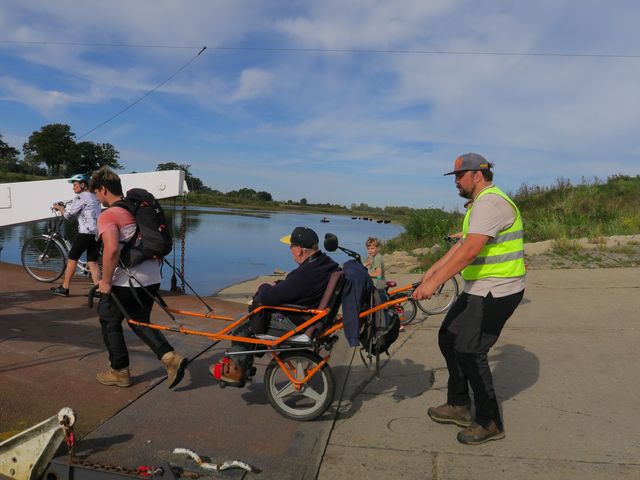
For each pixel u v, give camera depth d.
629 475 2.98
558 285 8.68
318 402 3.67
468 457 3.23
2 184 9.49
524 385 4.39
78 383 4.14
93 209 7.07
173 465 3.03
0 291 7.21
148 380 4.34
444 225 17.47
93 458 3.06
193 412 3.79
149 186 8.57
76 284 8.01
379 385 4.50
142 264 4.00
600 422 3.67
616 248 11.42
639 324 6.23
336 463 3.17
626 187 18.92
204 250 15.30
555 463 3.13
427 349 5.61
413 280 9.96
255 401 4.05
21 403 3.68
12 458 2.95
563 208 17.14
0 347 4.81
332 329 3.68
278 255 14.80
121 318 4.06
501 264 3.30
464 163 3.43
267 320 3.75
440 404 4.08
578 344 5.51
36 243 8.13
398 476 3.02
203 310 6.97
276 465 3.10
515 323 6.45
